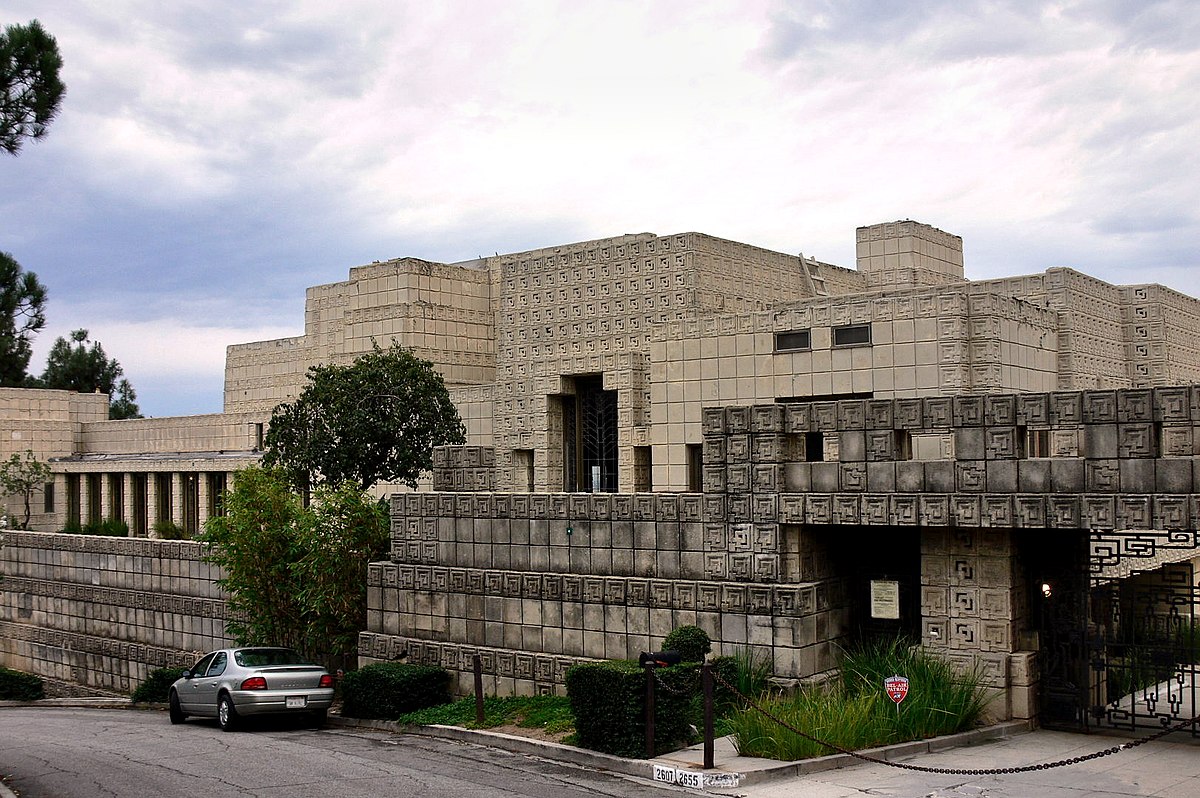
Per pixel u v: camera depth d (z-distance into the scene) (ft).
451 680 67.26
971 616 52.75
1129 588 54.85
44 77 57.93
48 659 112.16
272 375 181.06
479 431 126.93
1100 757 46.42
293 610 80.07
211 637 92.99
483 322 150.71
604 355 113.91
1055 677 53.01
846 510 53.21
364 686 66.23
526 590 64.39
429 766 49.93
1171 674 52.03
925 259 138.00
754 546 55.93
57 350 270.05
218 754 54.90
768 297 119.85
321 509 75.82
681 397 95.96
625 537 61.05
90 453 190.60
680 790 43.52
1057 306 104.27
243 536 79.30
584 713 50.39
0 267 65.00
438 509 70.28
